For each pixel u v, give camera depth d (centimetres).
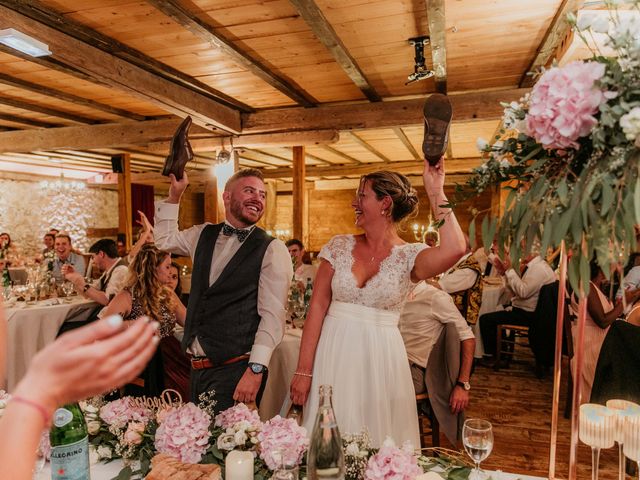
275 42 375
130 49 388
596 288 322
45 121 664
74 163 989
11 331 389
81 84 496
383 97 553
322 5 312
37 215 1036
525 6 317
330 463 109
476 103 519
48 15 321
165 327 283
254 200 219
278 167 1152
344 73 459
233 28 347
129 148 817
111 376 48
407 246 172
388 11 321
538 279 469
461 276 404
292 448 122
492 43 384
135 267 284
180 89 488
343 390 165
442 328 267
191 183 1352
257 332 213
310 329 179
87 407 149
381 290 167
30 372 47
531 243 83
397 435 167
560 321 105
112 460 139
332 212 1396
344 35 362
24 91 516
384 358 167
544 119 81
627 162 75
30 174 1022
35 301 441
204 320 214
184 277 667
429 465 127
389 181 170
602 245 74
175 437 128
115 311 278
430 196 140
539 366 464
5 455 43
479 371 488
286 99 559
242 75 466
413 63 431
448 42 381
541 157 89
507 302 535
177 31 356
